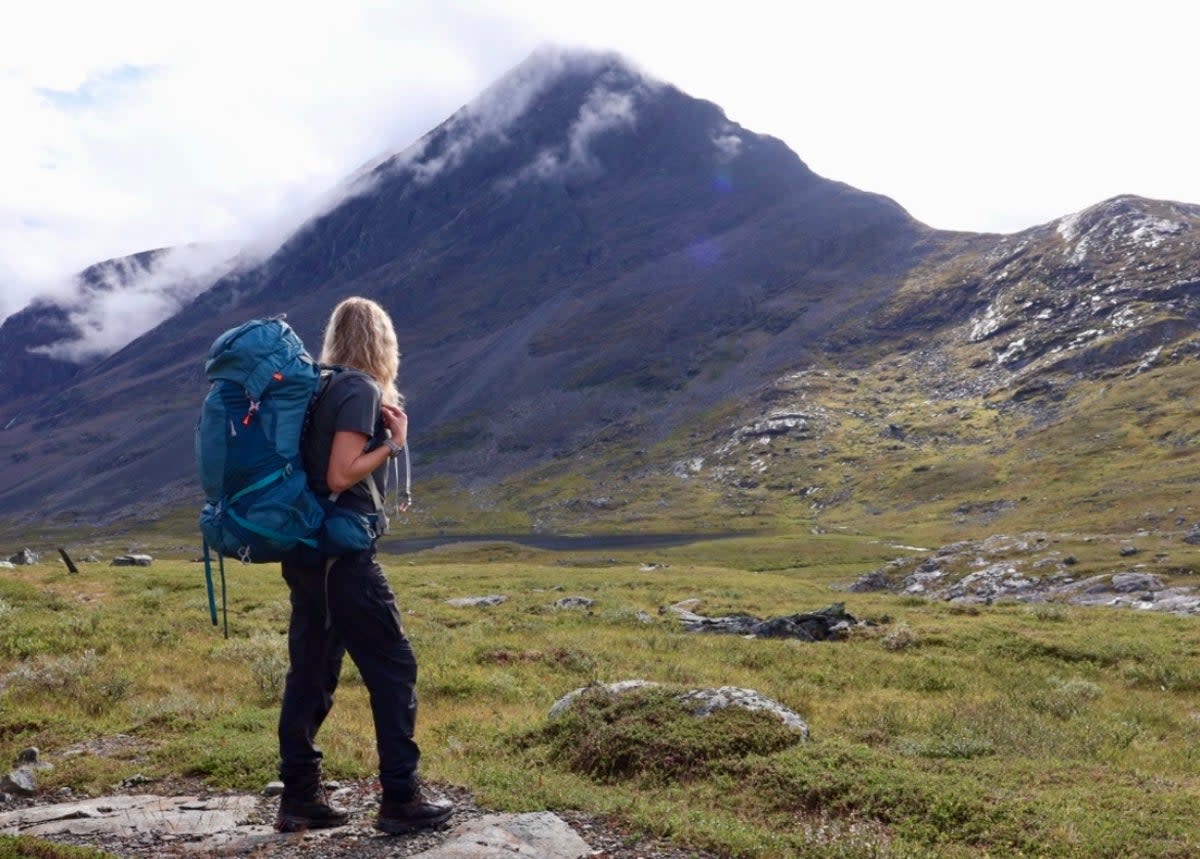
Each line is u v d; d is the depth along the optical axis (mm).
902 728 13445
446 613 33156
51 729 10977
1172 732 16094
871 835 6773
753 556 123750
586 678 18953
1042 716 16109
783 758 8656
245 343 5488
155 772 8766
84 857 5414
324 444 5582
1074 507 138000
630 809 7012
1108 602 61312
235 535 5387
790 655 23594
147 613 28062
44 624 21891
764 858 6195
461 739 11352
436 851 5734
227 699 13430
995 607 36094
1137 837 6832
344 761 8602
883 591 82750
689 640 26062
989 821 7055
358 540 5633
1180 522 112562
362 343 5945
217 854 5844
